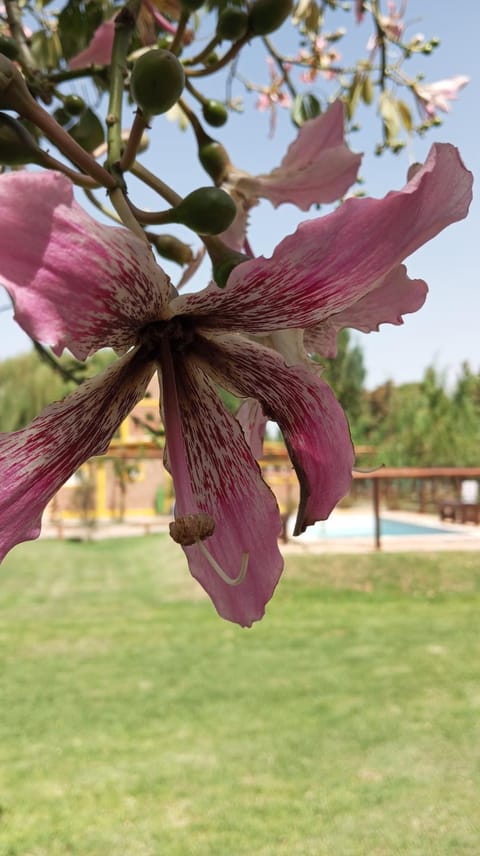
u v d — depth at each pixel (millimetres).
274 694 8289
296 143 1436
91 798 5949
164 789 6094
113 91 1070
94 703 8023
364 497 36188
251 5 1443
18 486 919
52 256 733
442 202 760
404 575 15516
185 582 15102
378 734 7129
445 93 3297
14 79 902
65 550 20547
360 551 17859
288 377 1036
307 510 1024
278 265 836
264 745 6930
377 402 33375
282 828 5492
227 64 1501
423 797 5898
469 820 5539
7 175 712
